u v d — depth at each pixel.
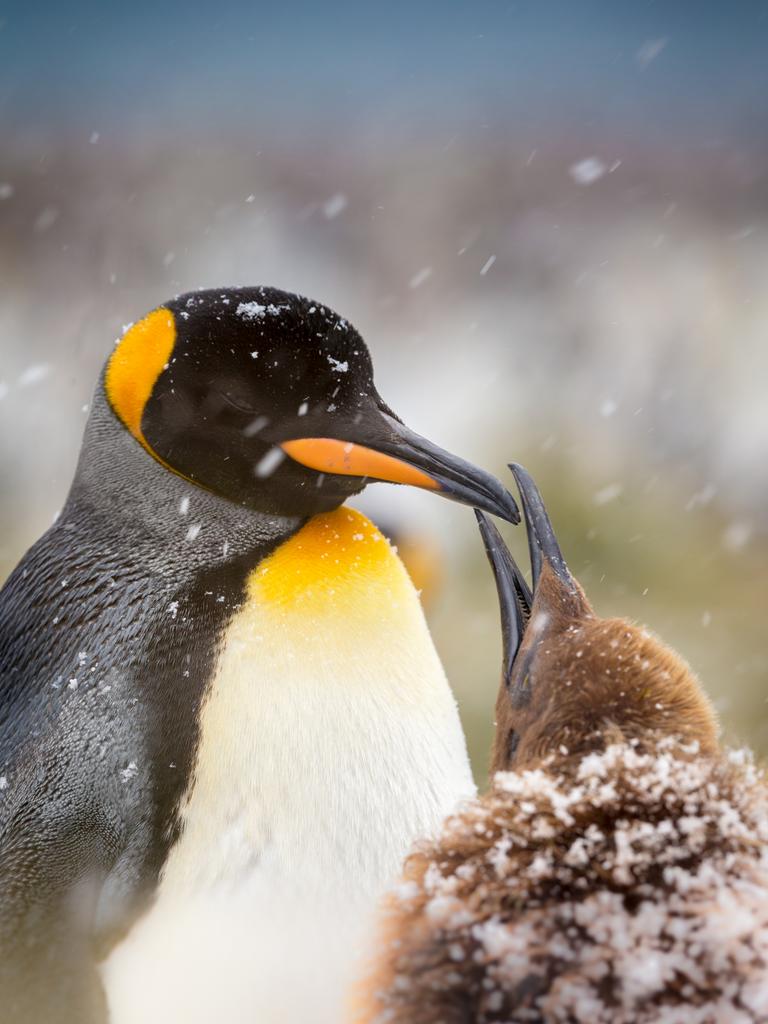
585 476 12.03
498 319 17.86
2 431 12.88
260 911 6.27
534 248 20.83
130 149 26.58
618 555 11.02
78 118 33.19
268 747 6.28
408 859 6.13
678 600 10.51
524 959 6.07
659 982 6.05
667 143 30.62
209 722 6.28
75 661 6.30
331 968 6.27
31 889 6.25
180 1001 6.27
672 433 13.47
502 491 6.32
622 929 6.06
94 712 6.29
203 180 24.22
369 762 6.29
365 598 6.33
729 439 13.27
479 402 14.59
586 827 6.09
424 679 6.32
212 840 6.27
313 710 6.29
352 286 19.91
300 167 25.95
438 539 8.01
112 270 18.92
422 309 18.81
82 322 17.14
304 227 21.50
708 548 11.18
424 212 22.48
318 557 6.34
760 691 8.55
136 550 6.33
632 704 6.12
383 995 6.09
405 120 35.03
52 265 18.64
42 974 6.24
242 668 6.29
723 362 15.51
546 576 6.19
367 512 7.71
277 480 6.33
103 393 6.36
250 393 6.32
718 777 6.10
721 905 6.06
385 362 16.75
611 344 16.41
